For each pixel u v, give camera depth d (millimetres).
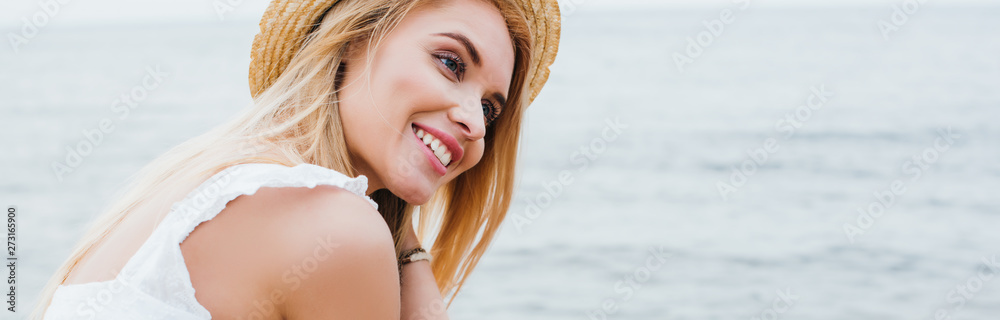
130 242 1179
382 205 1812
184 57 37938
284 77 1351
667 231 10484
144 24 68625
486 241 1801
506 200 1751
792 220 11164
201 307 1101
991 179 13391
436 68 1336
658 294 8148
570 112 22250
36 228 9891
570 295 8031
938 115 20141
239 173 1170
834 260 9312
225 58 36938
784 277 8711
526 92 1620
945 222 10891
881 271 8906
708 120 20531
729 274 8805
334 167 1312
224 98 23516
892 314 7613
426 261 1810
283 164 1226
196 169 1211
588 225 10719
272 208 1131
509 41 1447
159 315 1082
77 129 18438
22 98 24641
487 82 1393
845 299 8031
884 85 26594
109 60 36594
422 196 1347
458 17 1359
